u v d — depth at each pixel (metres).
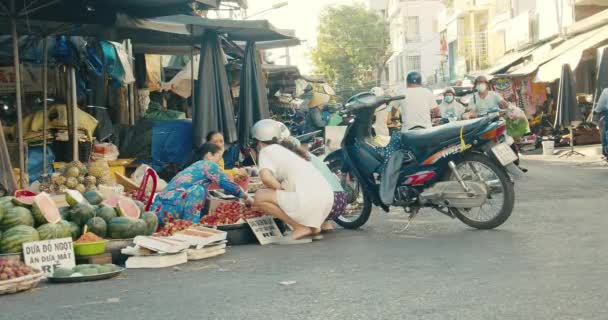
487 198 8.19
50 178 9.90
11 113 12.72
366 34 72.94
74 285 5.98
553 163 19.61
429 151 8.46
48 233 6.72
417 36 75.06
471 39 46.62
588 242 6.91
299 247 7.77
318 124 14.97
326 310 4.60
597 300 4.53
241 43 15.82
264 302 4.93
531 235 7.61
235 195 8.54
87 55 13.18
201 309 4.79
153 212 7.98
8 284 5.60
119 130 13.59
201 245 7.12
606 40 21.89
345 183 9.55
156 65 17.72
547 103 27.95
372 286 5.32
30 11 9.73
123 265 7.14
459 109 15.12
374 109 9.10
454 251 6.87
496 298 4.72
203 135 11.96
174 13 10.80
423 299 4.79
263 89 13.48
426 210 10.88
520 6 39.38
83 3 10.45
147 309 4.86
